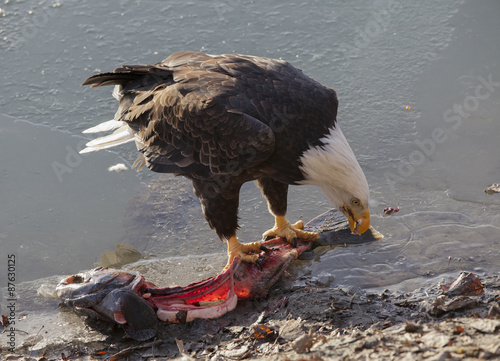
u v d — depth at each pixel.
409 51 13.48
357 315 7.12
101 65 13.48
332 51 13.64
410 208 9.68
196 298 7.96
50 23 14.67
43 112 12.39
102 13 14.96
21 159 11.22
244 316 7.65
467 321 6.18
